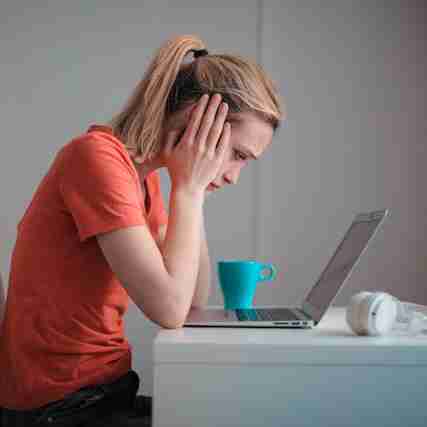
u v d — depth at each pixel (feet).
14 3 10.34
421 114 10.03
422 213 10.00
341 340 3.32
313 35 10.13
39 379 3.89
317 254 10.02
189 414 3.15
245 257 10.11
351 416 3.15
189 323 3.91
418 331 3.71
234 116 4.26
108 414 3.95
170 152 4.29
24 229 4.13
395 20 10.10
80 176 3.88
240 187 10.14
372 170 10.03
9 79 10.32
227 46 10.21
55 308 3.94
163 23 10.28
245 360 3.16
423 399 3.15
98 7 10.34
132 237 3.76
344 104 10.07
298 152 10.07
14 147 10.28
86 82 10.32
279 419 3.15
